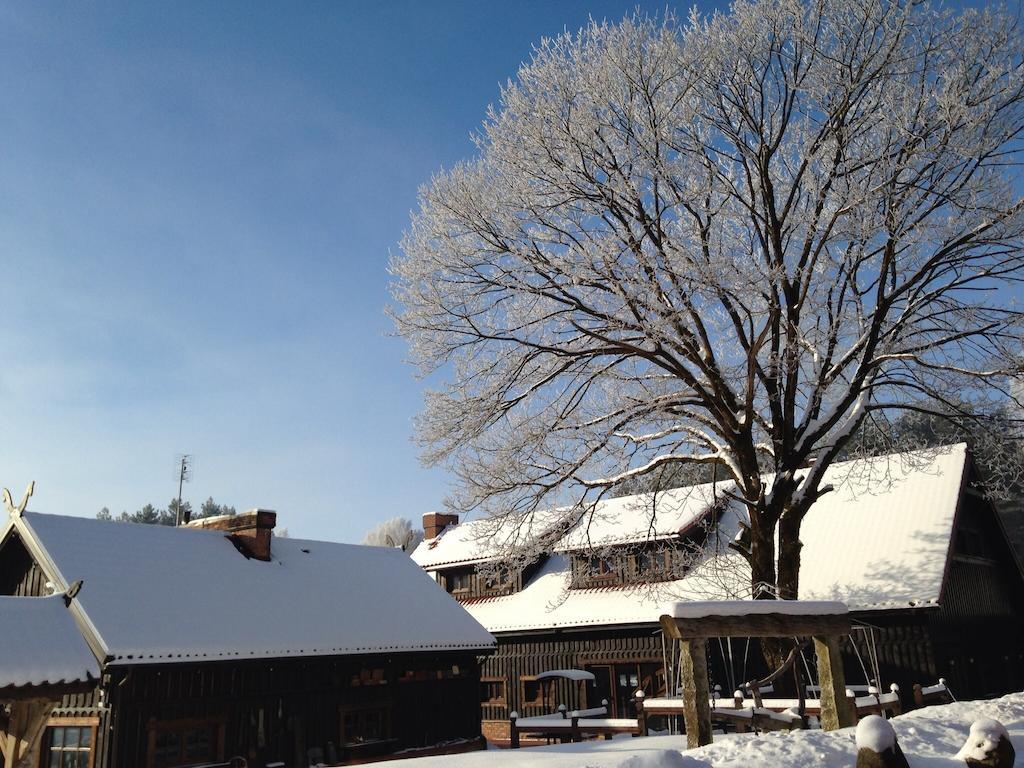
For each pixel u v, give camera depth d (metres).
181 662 18.83
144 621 19.39
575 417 18.92
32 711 13.80
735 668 25.52
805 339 18.19
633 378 19.05
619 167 17.08
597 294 17.31
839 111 16.91
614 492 21.80
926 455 20.91
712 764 9.00
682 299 16.30
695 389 17.94
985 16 16.38
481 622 31.09
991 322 17.16
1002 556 28.88
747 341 17.28
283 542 27.53
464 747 25.27
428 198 18.61
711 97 17.62
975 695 24.72
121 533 22.95
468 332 18.41
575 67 17.42
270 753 20.69
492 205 17.64
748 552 17.86
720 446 18.73
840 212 16.34
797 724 13.23
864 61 16.64
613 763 9.56
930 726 11.35
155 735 18.58
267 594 23.42
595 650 28.48
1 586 21.48
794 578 17.55
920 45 16.69
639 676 27.12
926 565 23.42
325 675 22.41
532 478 18.77
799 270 17.31
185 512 30.77
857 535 26.03
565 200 17.47
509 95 18.03
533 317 17.95
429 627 25.80
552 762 10.23
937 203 16.78
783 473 17.55
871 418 19.97
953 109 15.87
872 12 16.53
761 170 17.36
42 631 14.11
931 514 25.31
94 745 17.97
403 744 23.97
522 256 17.56
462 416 18.34
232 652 19.89
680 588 26.19
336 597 25.12
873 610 23.03
